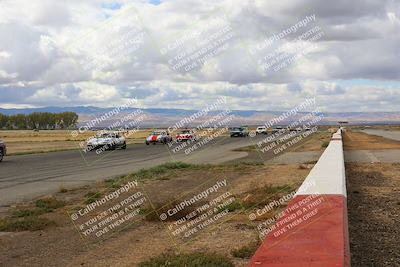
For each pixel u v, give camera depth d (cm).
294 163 2308
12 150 4191
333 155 1465
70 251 699
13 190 1460
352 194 1217
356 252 629
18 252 694
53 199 1171
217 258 600
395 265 568
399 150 3400
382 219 870
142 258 647
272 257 308
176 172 1914
